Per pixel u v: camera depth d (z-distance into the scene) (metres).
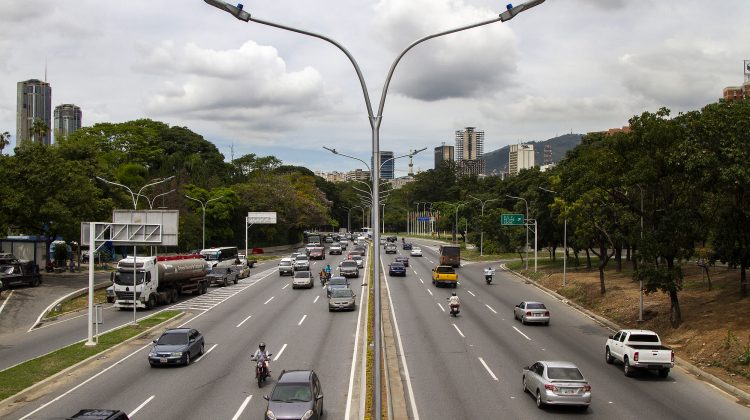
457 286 61.78
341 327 38.66
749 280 44.62
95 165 73.44
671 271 35.19
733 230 35.56
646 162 34.38
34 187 57.12
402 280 66.12
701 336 32.44
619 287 51.06
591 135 70.19
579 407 21.95
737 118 31.42
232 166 140.38
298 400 19.17
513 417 20.69
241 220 112.62
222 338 35.59
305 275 60.09
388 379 25.62
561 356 30.98
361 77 17.12
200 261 56.78
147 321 40.56
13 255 63.34
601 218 48.44
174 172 112.38
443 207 159.12
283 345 33.22
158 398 23.06
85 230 36.19
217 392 23.94
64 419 16.45
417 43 17.09
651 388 25.02
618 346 28.44
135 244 40.25
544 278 64.69
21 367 27.62
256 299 52.59
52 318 42.50
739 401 23.22
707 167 31.23
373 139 17.16
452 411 21.33
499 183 127.50
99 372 27.47
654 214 37.16
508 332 37.53
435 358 30.11
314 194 144.62
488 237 101.31
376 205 16.81
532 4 16.56
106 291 52.78
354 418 20.58
